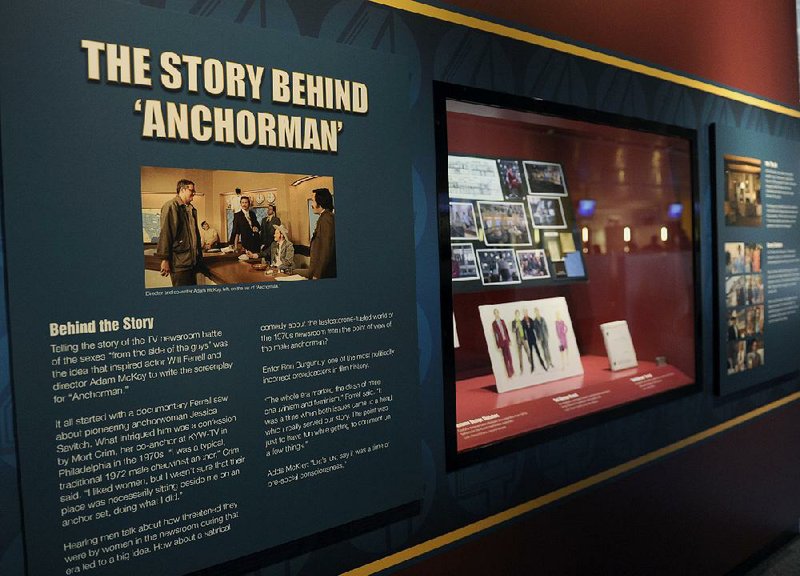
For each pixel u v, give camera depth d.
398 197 1.93
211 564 1.60
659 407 2.94
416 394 1.98
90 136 1.41
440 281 2.08
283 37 1.69
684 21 3.09
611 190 3.04
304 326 1.74
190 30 1.54
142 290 1.49
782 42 3.78
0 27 1.31
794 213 3.83
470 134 2.52
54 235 1.38
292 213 1.71
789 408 3.86
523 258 2.73
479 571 2.21
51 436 1.38
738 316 3.39
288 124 1.70
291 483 1.73
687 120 3.10
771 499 3.71
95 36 1.42
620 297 3.08
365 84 1.85
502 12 2.28
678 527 3.04
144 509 1.50
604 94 2.67
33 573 1.37
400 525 1.98
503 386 2.59
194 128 1.55
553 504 2.46
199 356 1.57
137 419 1.49
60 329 1.39
